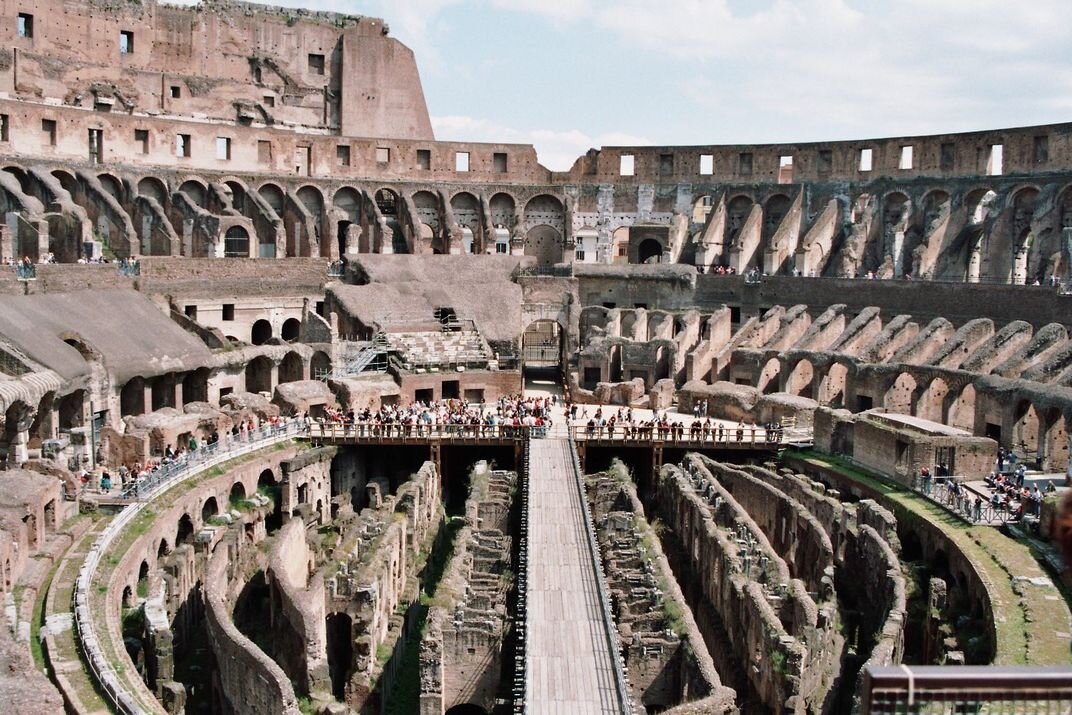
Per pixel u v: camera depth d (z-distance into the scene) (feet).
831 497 181.06
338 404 238.07
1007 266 281.33
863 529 153.89
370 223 321.52
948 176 296.30
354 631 124.77
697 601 155.43
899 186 304.50
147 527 145.38
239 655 107.76
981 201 296.10
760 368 259.39
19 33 290.56
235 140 308.81
